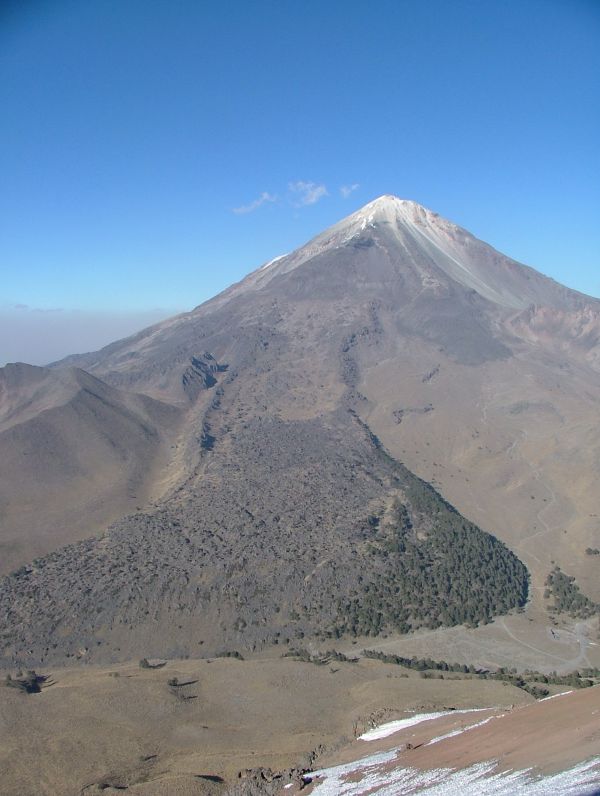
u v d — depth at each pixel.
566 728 36.41
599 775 27.72
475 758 37.69
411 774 39.50
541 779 30.19
